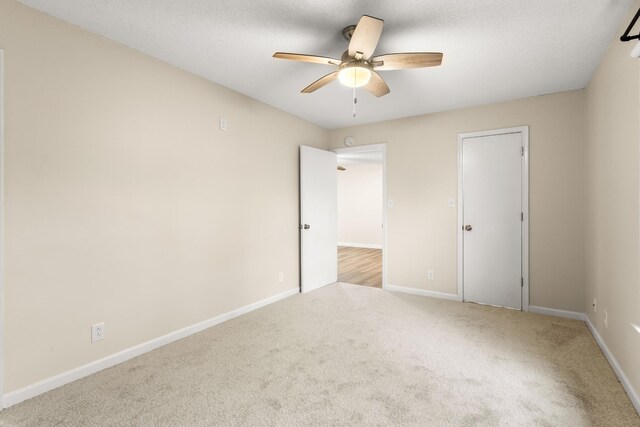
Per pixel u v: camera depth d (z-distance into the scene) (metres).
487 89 3.12
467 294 3.71
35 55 1.86
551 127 3.23
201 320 2.86
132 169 2.33
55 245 1.94
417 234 4.01
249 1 1.81
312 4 1.83
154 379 2.04
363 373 2.11
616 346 2.10
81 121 2.06
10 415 1.69
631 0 1.78
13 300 1.77
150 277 2.46
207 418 1.67
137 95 2.37
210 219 2.94
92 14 1.93
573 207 3.14
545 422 1.63
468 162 3.68
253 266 3.42
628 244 1.88
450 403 1.79
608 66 2.28
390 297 3.88
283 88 3.13
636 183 1.77
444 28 2.06
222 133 3.05
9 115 1.76
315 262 4.26
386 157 4.22
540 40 2.20
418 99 3.40
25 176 1.82
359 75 2.08
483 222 3.60
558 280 3.22
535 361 2.27
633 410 1.72
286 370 2.15
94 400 1.82
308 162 4.11
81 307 2.06
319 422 1.64
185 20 2.00
